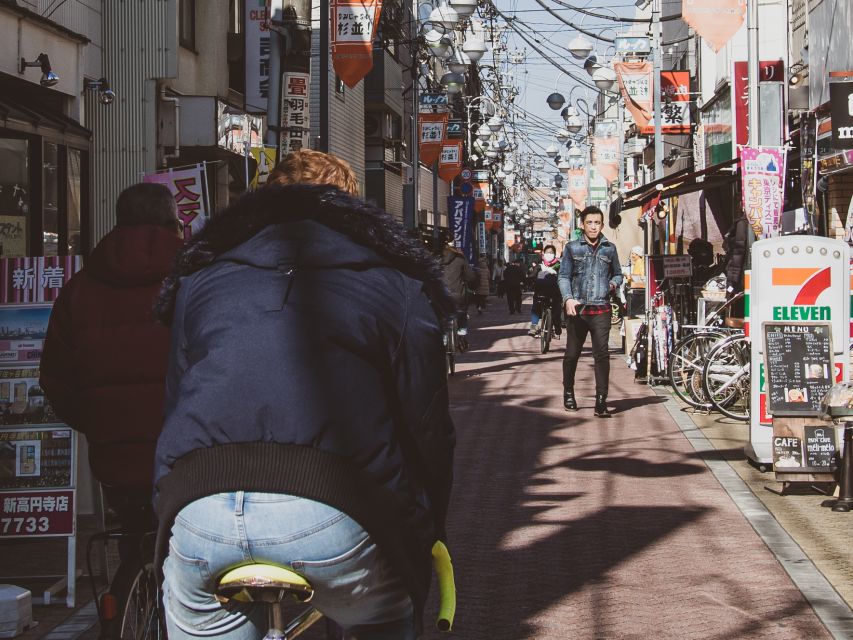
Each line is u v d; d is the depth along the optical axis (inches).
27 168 535.5
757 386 414.3
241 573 105.2
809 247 394.9
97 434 181.2
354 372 110.0
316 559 104.5
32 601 259.6
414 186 1466.5
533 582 273.0
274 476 103.6
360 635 119.0
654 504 359.3
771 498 366.0
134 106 712.4
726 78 1065.5
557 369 826.2
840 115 519.5
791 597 257.4
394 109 1651.1
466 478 406.6
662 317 697.0
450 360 782.5
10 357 267.3
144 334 180.7
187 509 105.0
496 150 1994.3
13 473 262.7
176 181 534.9
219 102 737.6
